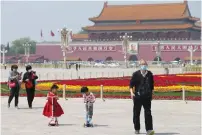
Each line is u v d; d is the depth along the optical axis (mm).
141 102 30094
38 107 47844
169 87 64000
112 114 41219
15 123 35438
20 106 48875
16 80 46594
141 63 30188
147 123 30031
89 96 33625
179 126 33844
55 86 34531
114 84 66875
